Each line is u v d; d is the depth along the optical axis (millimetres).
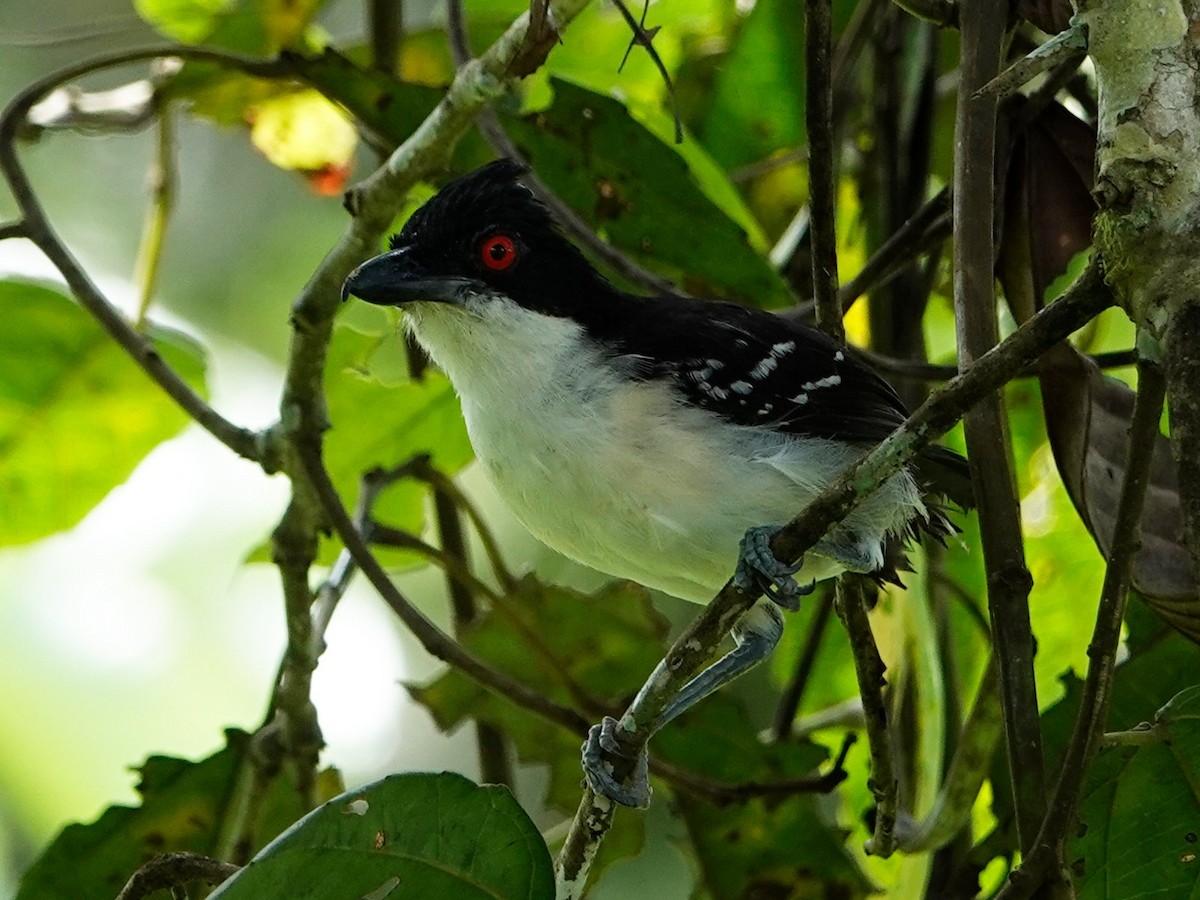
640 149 9289
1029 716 6195
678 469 7586
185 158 14969
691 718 9328
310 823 5410
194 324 14547
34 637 12992
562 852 6852
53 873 8820
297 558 8180
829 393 7902
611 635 9633
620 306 8273
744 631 8258
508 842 5645
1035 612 9906
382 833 5527
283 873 5395
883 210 9953
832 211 7395
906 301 9766
